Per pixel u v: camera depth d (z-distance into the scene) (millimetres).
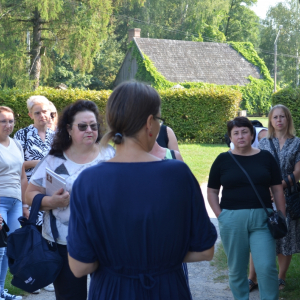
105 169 1590
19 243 2488
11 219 3959
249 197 3326
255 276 4164
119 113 1606
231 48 41375
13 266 2432
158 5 50719
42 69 24625
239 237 3334
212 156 14008
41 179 2766
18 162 3941
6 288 4164
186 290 1688
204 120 18234
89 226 1569
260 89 39250
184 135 18469
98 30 22094
